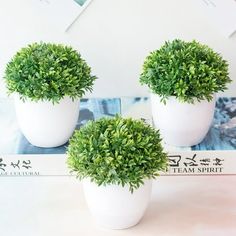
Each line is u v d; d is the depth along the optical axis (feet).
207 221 2.42
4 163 2.75
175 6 3.04
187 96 2.44
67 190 2.68
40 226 2.40
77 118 2.80
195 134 2.66
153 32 3.12
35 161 2.75
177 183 2.73
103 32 3.13
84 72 2.65
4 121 3.06
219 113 3.05
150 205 2.54
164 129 2.68
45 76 2.45
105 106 3.17
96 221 2.41
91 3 3.04
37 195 2.64
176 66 2.44
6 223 2.43
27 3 3.06
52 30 3.14
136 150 2.09
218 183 2.72
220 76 2.52
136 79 3.28
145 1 3.03
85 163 2.10
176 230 2.36
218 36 3.11
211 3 3.01
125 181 2.08
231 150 2.69
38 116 2.60
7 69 2.64
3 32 3.15
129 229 2.36
